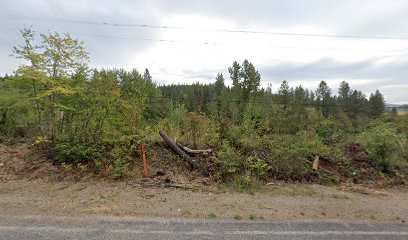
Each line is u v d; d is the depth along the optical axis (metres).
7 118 9.69
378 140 9.32
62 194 5.72
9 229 3.82
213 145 9.23
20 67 7.62
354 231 4.43
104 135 8.36
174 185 6.73
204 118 10.60
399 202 6.62
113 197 5.68
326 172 8.62
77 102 8.44
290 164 8.21
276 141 9.58
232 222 4.56
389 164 9.13
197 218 4.69
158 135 9.42
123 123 8.90
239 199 6.08
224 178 7.64
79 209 4.85
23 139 9.10
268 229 4.31
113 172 7.09
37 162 7.36
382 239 4.15
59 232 3.80
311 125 13.22
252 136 9.76
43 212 4.61
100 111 8.32
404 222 5.07
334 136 12.88
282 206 5.72
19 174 6.77
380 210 5.81
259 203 5.85
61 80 8.10
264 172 7.97
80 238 3.63
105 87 8.55
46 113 8.37
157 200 5.63
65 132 8.30
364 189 7.66
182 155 8.40
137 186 6.54
